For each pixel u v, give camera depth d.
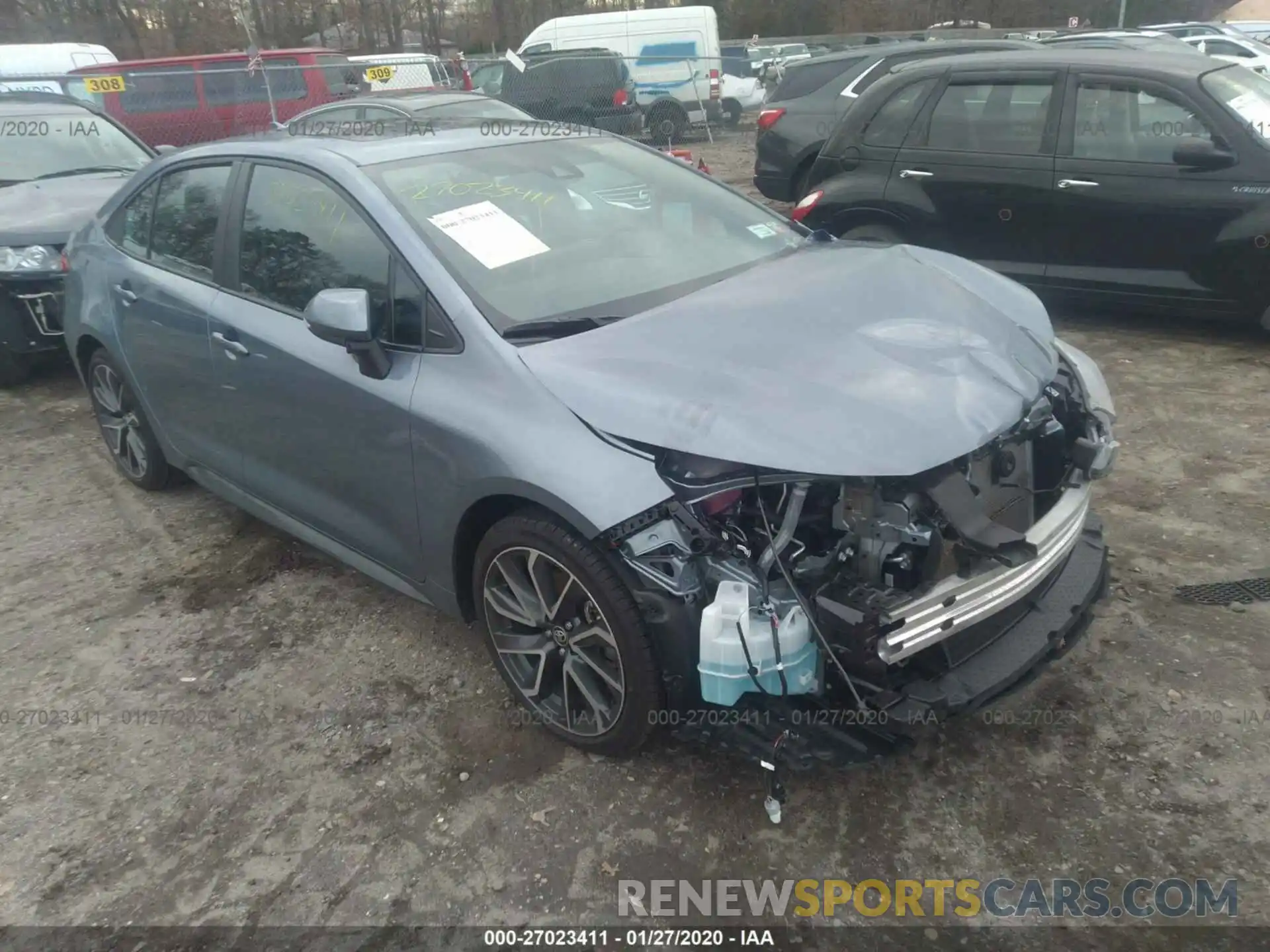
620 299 3.08
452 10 36.47
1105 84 5.86
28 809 2.84
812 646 2.30
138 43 30.28
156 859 2.64
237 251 3.67
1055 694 3.00
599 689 2.77
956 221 6.48
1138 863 2.41
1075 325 6.51
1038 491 2.88
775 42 21.58
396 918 2.41
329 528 3.51
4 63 15.39
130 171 7.54
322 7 34.03
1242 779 2.63
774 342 2.70
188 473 4.42
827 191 6.99
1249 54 16.84
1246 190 5.40
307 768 2.94
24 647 3.66
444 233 3.09
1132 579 3.55
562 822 2.65
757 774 2.76
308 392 3.26
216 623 3.75
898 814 2.60
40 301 6.27
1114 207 5.84
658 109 17.03
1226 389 5.20
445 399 2.80
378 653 3.48
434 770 2.88
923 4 36.09
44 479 5.21
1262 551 3.67
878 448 2.31
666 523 2.43
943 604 2.31
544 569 2.73
